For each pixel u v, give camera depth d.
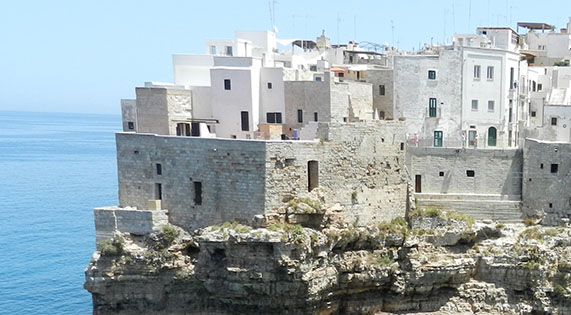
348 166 61.72
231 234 56.25
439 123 74.38
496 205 67.44
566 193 64.38
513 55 77.38
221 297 58.75
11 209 126.75
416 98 74.44
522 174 67.81
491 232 65.69
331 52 99.19
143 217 60.62
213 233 57.25
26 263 88.75
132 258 59.91
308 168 59.53
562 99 83.19
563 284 61.78
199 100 70.06
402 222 65.38
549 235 63.00
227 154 58.28
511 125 77.44
